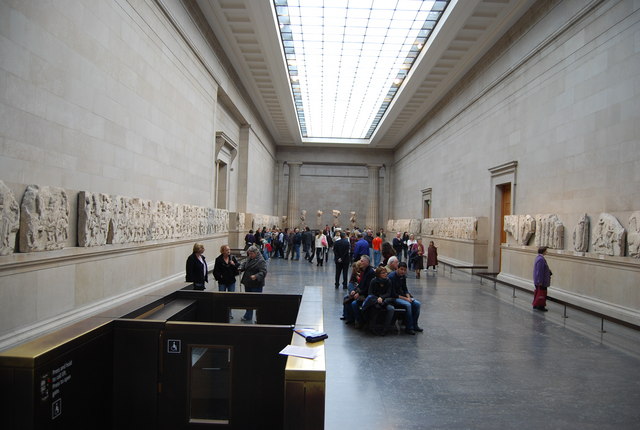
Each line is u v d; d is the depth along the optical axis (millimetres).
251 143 24609
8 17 5254
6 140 5266
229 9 14156
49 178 6145
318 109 28016
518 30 14008
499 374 6090
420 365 6438
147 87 9586
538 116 12672
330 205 42125
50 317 6125
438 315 9781
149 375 3740
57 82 6285
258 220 26562
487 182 16672
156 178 10227
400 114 26203
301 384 3082
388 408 4953
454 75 19203
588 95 10250
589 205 10117
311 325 4035
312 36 17250
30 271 5664
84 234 6820
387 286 8242
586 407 5047
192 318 5137
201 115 14102
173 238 11133
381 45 17859
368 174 37562
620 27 9164
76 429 3287
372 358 6746
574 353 7059
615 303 9023
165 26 10680
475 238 17078
